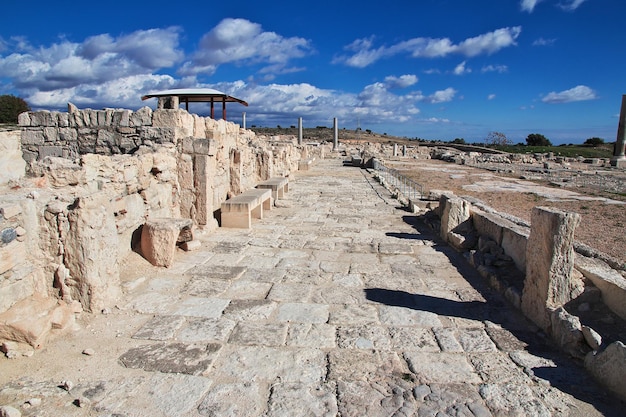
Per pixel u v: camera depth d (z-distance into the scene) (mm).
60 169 5551
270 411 3434
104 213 5164
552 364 4238
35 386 3664
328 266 7270
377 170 26672
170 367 4027
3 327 4090
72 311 4801
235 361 4168
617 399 3682
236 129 13672
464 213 8867
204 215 8953
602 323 4809
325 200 14633
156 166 7750
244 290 6047
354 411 3461
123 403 3490
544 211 4992
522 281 6129
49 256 4855
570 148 66188
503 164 38406
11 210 4332
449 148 60188
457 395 3705
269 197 12203
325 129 105250
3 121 31781
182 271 6742
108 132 9352
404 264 7484
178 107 9602
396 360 4262
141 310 5262
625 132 38094
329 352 4387
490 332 4910
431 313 5418
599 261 6105
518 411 3508
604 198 18516
